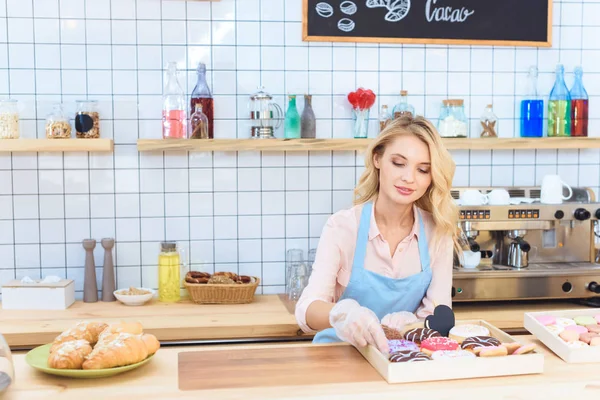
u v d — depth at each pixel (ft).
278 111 10.11
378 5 10.37
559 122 10.53
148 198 10.16
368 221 6.95
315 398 4.59
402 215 7.00
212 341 8.64
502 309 9.48
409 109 10.14
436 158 6.47
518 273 9.32
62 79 9.89
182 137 9.77
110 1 9.90
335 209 10.53
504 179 10.89
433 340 5.40
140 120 10.05
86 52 9.91
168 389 4.77
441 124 10.35
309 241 10.53
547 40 10.77
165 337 8.52
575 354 5.41
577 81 10.53
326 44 10.37
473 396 4.73
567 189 10.85
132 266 10.20
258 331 8.70
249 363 5.38
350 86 10.46
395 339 5.77
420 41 10.48
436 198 6.81
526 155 10.91
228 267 10.39
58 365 4.92
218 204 10.30
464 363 4.98
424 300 7.18
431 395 4.69
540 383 4.87
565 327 5.91
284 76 10.32
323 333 6.92
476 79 10.73
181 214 10.24
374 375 5.06
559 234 9.95
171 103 9.73
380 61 10.50
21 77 9.84
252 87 10.26
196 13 10.08
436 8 10.50
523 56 10.81
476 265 9.54
